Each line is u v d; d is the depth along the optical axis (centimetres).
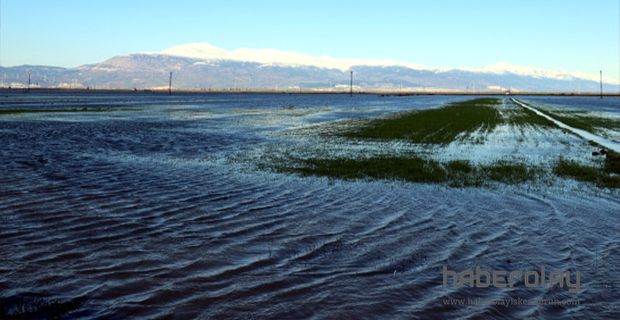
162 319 621
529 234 1045
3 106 6562
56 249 885
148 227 1046
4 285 717
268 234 1015
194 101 11375
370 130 3819
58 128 3438
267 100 13662
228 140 3002
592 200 1412
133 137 3000
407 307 672
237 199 1350
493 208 1292
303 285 739
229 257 864
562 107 9306
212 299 683
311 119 5191
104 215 1136
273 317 631
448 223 1130
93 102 9294
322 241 973
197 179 1647
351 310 657
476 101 13188
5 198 1272
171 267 805
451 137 3347
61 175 1639
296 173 1806
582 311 671
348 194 1445
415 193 1476
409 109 7831
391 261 860
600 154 2512
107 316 626
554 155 2467
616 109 8600
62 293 695
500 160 2248
